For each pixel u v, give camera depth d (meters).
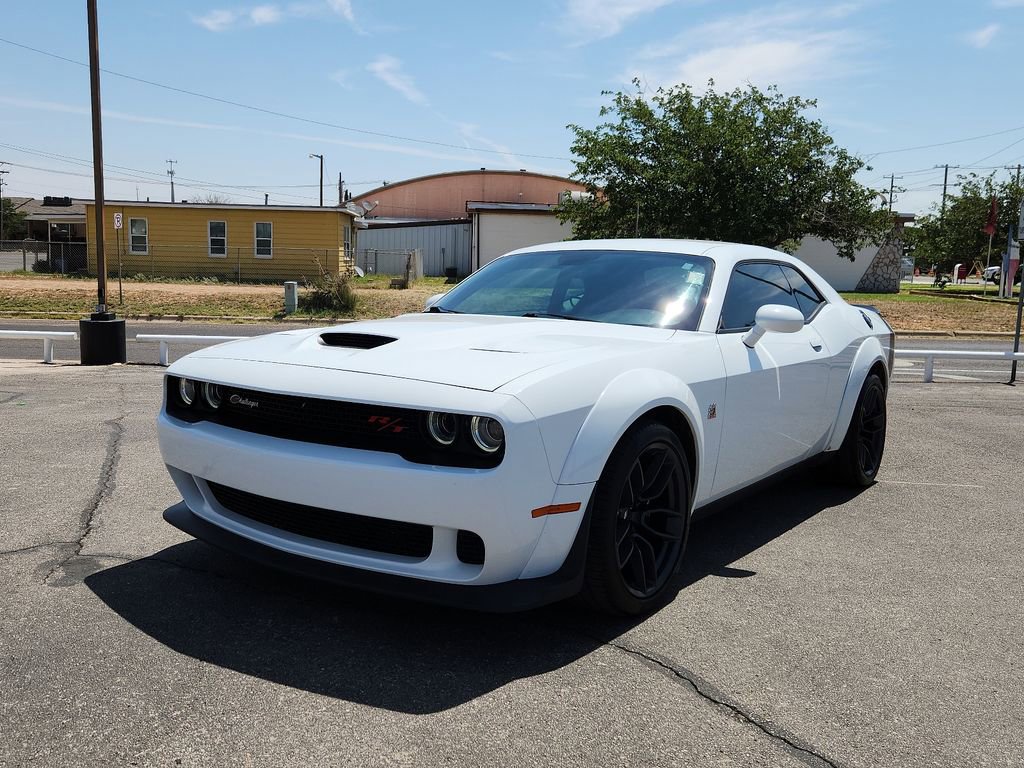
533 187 56.38
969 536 4.07
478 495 2.45
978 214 36.91
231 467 2.84
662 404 2.93
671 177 24.84
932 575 3.53
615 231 26.58
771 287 4.19
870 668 2.66
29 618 2.88
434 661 2.64
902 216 32.47
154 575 3.29
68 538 3.72
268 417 2.84
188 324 18.72
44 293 21.38
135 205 27.59
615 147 26.22
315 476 2.62
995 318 22.00
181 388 3.16
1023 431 6.84
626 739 2.21
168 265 27.98
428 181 56.88
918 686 2.55
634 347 3.10
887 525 4.24
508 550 2.53
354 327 3.35
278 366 2.88
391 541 2.68
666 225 25.78
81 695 2.37
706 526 4.20
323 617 2.95
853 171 26.62
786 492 4.89
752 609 3.12
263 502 2.93
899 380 10.27
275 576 3.32
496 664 2.63
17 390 7.95
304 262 28.08
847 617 3.06
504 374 2.63
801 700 2.45
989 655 2.77
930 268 70.38
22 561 3.42
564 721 2.30
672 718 2.33
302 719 2.27
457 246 37.16
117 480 4.70
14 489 4.49
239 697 2.38
